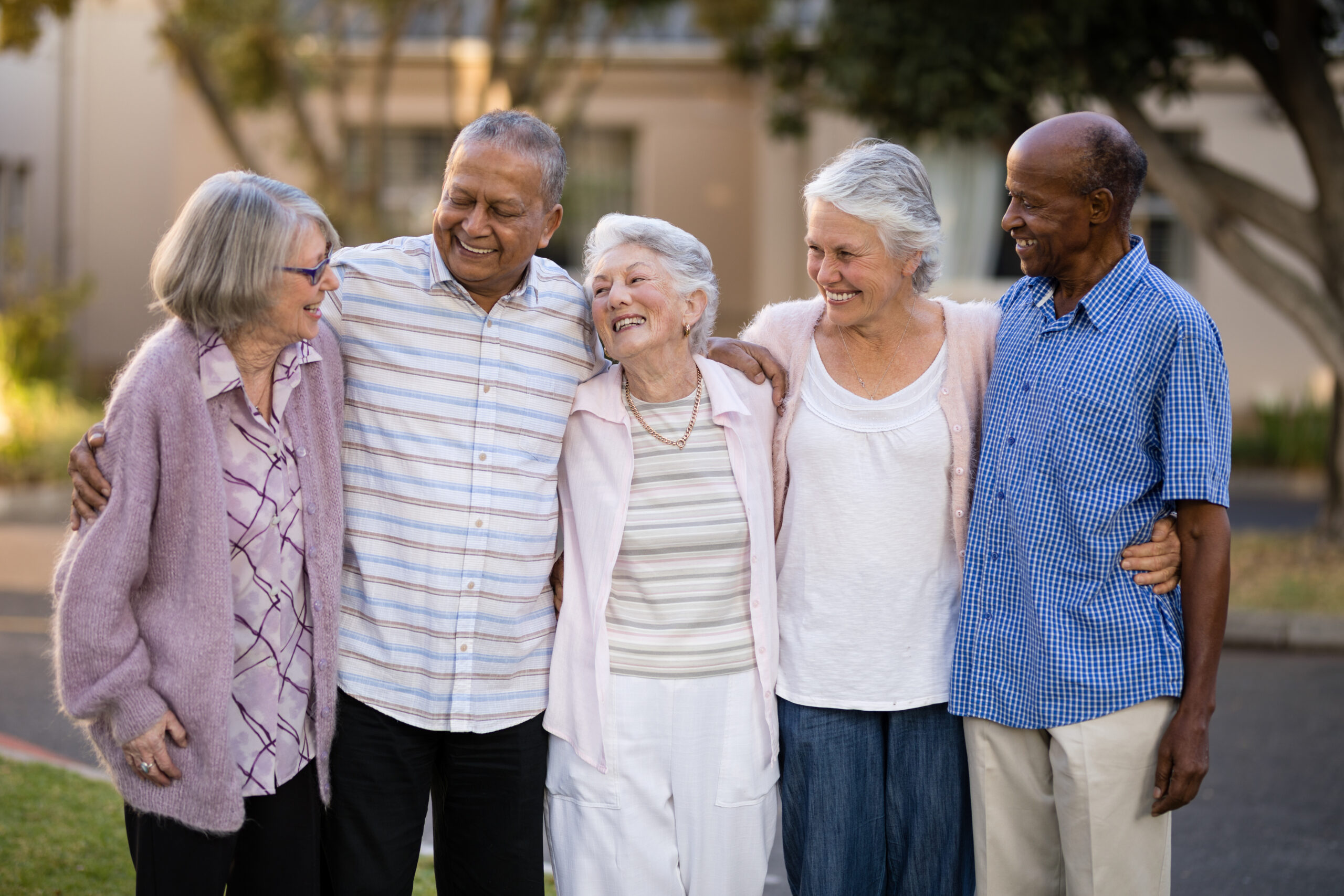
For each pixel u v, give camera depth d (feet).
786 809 9.45
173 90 46.91
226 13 36.37
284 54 38.11
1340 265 26.12
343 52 43.21
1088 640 8.39
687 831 8.94
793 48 33.12
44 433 39.70
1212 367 8.16
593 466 9.00
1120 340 8.30
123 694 7.30
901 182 8.66
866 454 9.03
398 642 8.54
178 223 7.56
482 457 8.59
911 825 9.36
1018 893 9.07
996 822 8.98
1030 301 9.09
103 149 53.31
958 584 9.17
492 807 8.82
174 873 7.76
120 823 12.85
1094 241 8.52
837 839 9.21
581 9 39.75
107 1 44.16
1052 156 8.40
